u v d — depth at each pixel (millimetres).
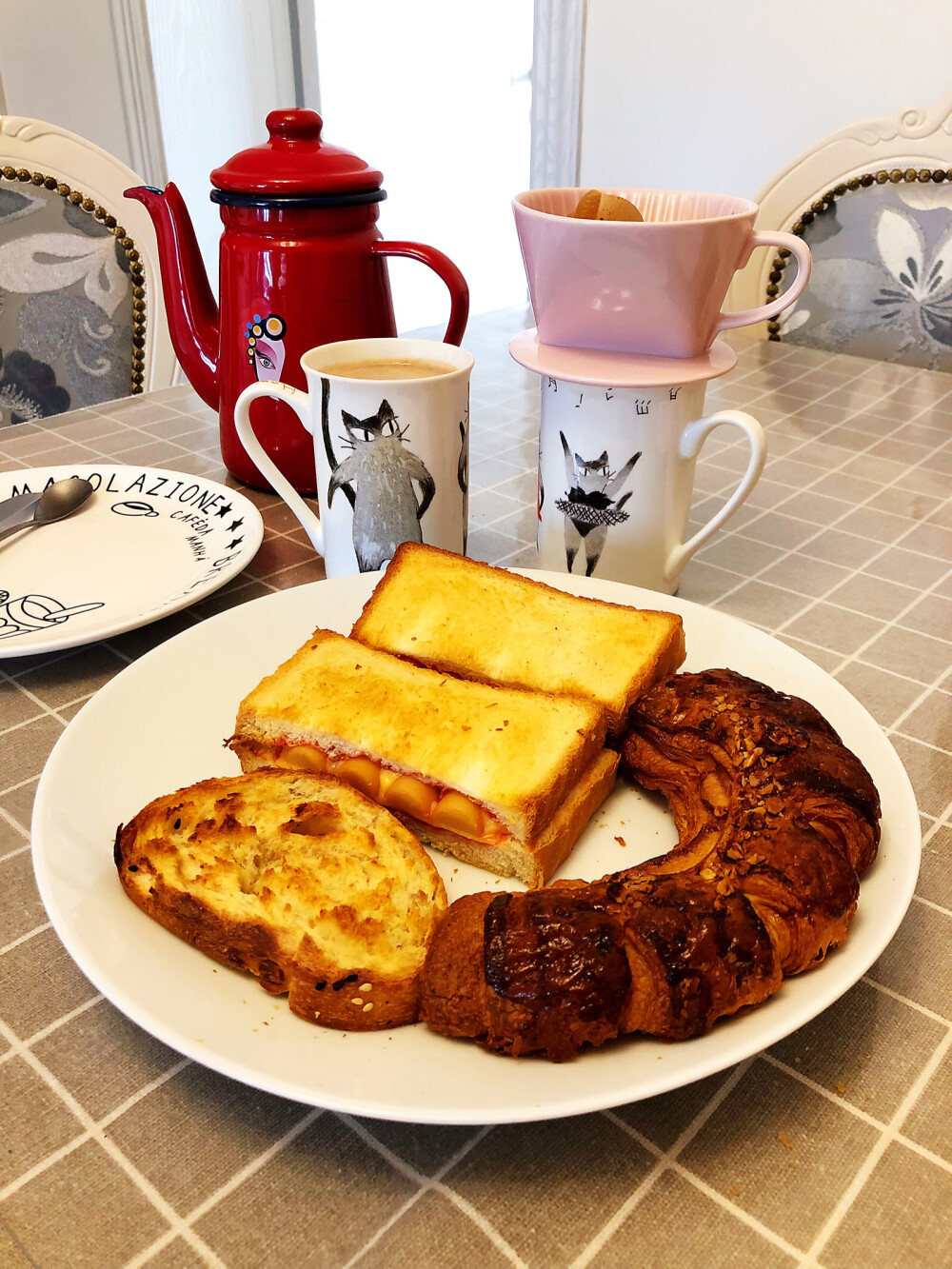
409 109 1668
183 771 334
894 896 270
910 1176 227
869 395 743
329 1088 214
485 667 367
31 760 359
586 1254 210
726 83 1338
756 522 557
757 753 299
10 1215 215
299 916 252
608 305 416
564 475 440
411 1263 208
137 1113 238
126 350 857
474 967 234
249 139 1479
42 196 794
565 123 1512
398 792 313
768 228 896
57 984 272
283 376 518
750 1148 232
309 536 479
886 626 457
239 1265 207
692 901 243
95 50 1273
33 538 490
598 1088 216
